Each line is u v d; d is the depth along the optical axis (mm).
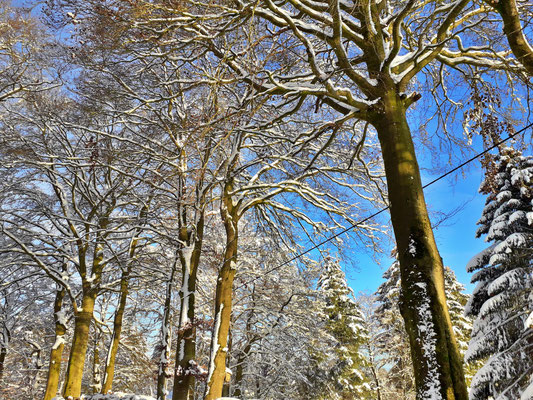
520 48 7230
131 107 13172
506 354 14203
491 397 14617
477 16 10039
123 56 10492
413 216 6355
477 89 9148
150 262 17125
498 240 16828
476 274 16844
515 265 15453
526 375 13664
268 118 10469
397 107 7387
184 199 12266
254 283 19812
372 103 7430
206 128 8078
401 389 26922
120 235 18891
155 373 22188
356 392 26328
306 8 7703
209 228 16625
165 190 13562
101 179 18656
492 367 14141
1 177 16516
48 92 14766
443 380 5145
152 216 14383
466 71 10586
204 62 11586
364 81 7621
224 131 9727
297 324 19156
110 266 18812
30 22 12195
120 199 18453
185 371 11602
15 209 16828
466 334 27484
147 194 15531
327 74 7414
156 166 14852
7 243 18422
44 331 23141
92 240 15289
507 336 14555
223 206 12695
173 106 13367
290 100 8328
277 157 12594
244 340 20656
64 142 16828
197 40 8461
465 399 5059
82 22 8016
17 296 21391
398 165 6844
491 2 7207
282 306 18781
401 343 25047
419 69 7895
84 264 16859
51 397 16047
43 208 17016
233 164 12789
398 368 26719
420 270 5926
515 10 7098
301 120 12781
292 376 19828
